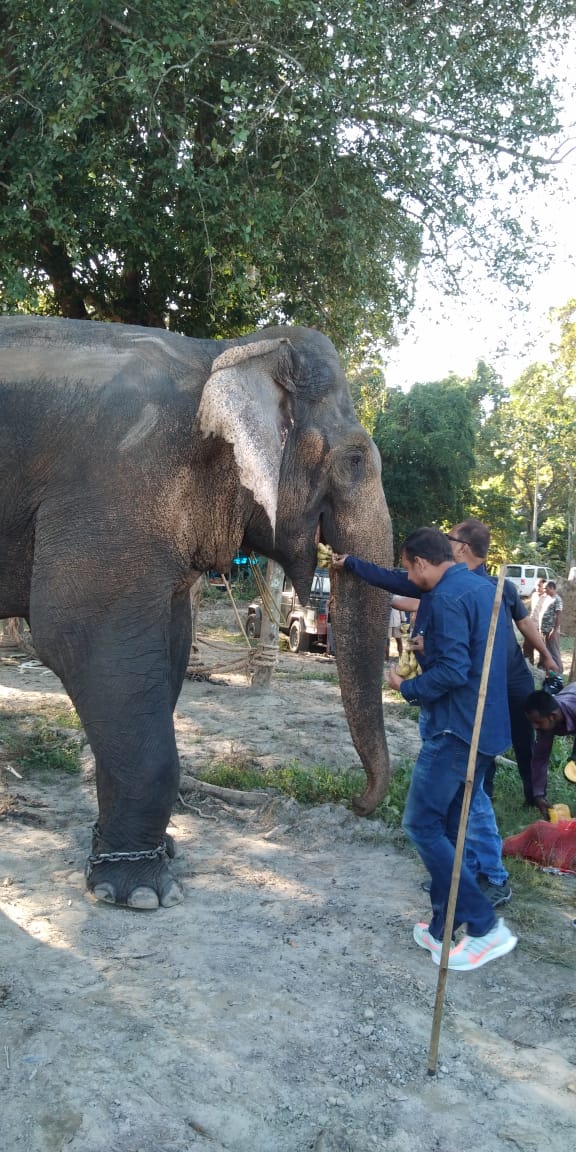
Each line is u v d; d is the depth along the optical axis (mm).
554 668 5785
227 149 10266
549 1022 3453
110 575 4273
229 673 11023
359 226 11141
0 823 5340
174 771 4410
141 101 9508
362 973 3727
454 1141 2758
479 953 3842
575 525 45812
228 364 4445
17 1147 2588
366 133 10703
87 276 13188
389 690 10836
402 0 10094
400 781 6297
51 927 4016
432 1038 3084
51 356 4488
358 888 4637
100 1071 2939
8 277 10117
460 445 29562
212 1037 3188
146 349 4633
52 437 4328
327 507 5066
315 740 7758
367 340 13883
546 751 5457
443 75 9930
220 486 4578
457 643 3721
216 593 20953
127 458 4324
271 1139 2713
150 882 4344
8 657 11320
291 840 5328
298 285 12180
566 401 40250
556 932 4234
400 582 4602
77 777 6320
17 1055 3008
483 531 5086
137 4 8820
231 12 9664
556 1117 2896
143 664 4336
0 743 6922
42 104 9445
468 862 4574
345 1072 3057
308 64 9703
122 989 3492
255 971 3688
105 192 10484
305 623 14688
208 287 11836
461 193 10938
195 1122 2746
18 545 4461
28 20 9539
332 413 4980
